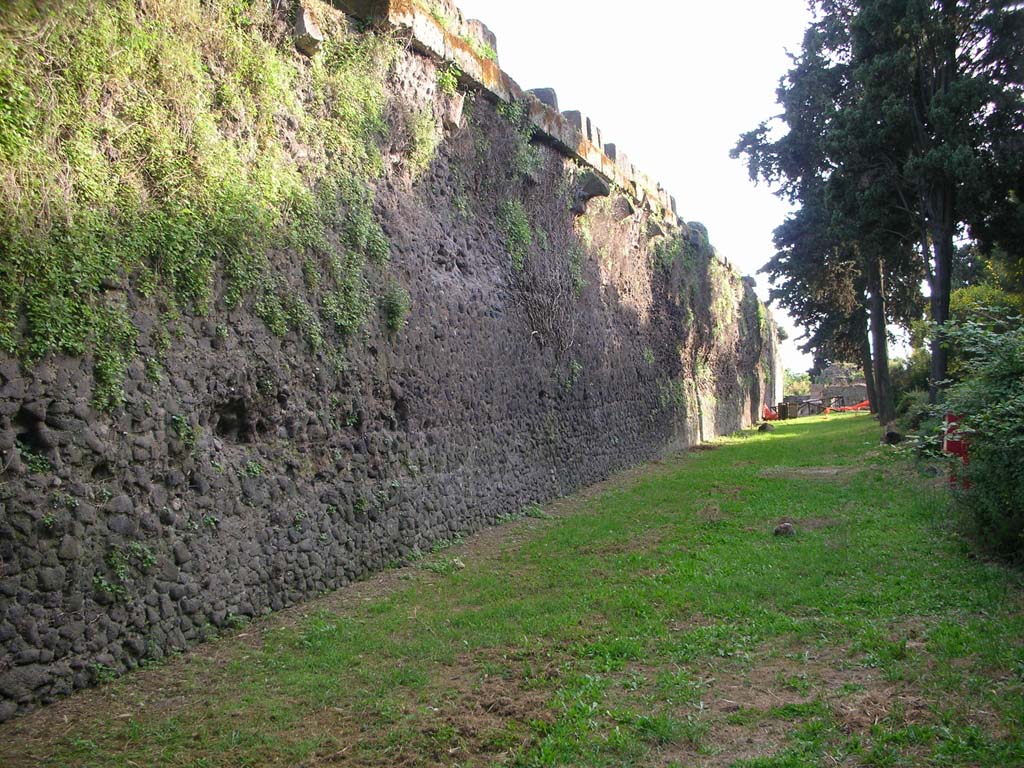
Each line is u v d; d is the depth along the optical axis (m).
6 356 4.73
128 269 5.56
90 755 4.15
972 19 14.80
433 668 5.38
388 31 8.81
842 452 19.41
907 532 8.76
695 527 10.10
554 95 14.12
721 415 29.33
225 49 6.68
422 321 9.53
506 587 7.51
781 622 5.93
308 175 7.60
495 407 11.47
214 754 4.12
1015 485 6.96
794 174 23.75
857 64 17.14
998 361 7.08
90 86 5.34
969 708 4.18
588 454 15.31
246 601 6.56
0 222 4.68
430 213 9.90
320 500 7.57
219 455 6.39
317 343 7.55
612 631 5.98
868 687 4.65
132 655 5.47
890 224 16.89
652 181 20.50
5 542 4.70
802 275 29.78
